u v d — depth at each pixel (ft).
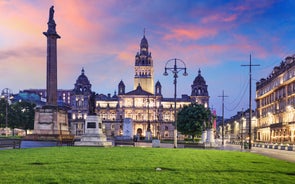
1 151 105.70
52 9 237.86
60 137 181.27
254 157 108.27
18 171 57.67
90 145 152.05
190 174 58.75
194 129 318.86
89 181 48.88
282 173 65.41
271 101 462.19
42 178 50.62
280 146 222.89
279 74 416.05
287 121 384.06
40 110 220.43
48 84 230.48
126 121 310.04
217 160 89.86
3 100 396.78
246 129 619.26
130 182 48.70
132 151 117.91
